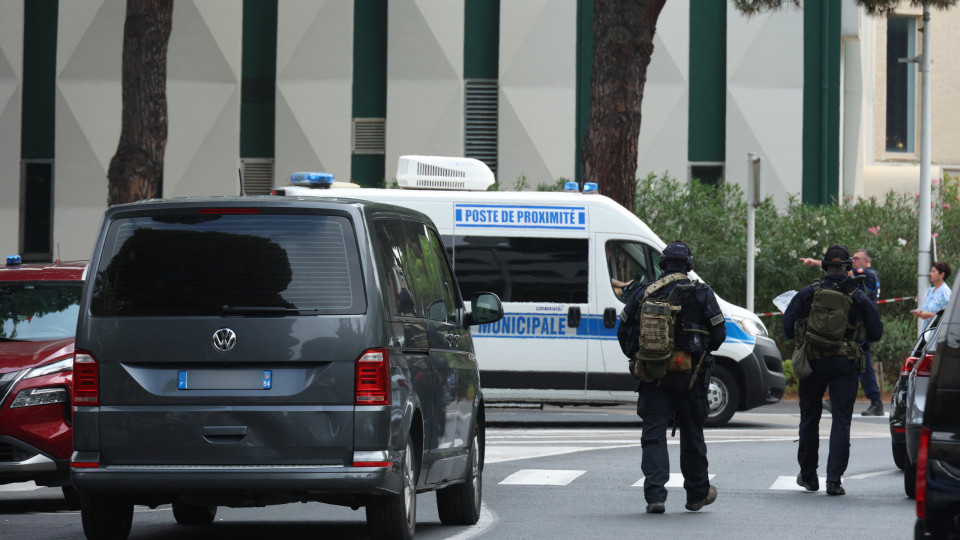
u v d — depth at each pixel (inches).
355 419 653.9
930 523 458.3
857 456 1192.2
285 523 839.7
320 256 667.4
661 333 845.2
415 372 698.8
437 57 2188.7
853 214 2041.1
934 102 2711.6
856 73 2410.2
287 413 654.5
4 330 932.6
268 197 680.4
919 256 1873.8
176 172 2218.3
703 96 2230.6
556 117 2181.3
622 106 1658.5
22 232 2255.2
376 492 653.9
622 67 1658.5
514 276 1412.4
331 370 656.4
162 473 659.4
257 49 2230.6
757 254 1932.8
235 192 2223.2
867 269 1485.0
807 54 2242.9
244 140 2230.6
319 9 2204.7
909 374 1007.0
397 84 2191.2
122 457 665.0
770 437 1342.3
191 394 660.7
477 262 1412.4
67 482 853.8
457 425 781.9
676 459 1173.1
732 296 1936.5
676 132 2222.0
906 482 919.0
